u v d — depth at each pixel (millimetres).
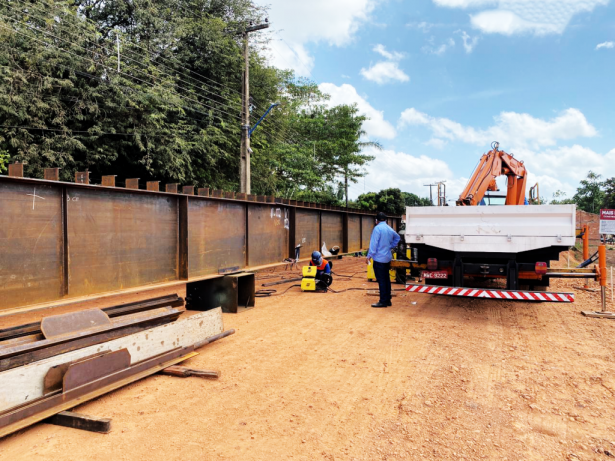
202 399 3939
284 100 31266
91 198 5641
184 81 18719
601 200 59594
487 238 7148
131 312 5059
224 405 3809
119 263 6121
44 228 4965
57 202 5141
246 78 18250
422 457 2957
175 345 4895
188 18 19516
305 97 37469
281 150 26297
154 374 4582
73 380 3561
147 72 16844
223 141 19547
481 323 6977
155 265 6902
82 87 14773
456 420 3521
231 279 7758
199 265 8188
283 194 29203
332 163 36562
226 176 22812
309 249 15711
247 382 4359
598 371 4633
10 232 4582
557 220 6754
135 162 16359
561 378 4441
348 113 36906
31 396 3295
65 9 14297
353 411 3691
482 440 3197
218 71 20609
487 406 3787
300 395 4039
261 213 11602
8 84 12672
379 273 8367
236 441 3170
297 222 14531
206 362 4965
